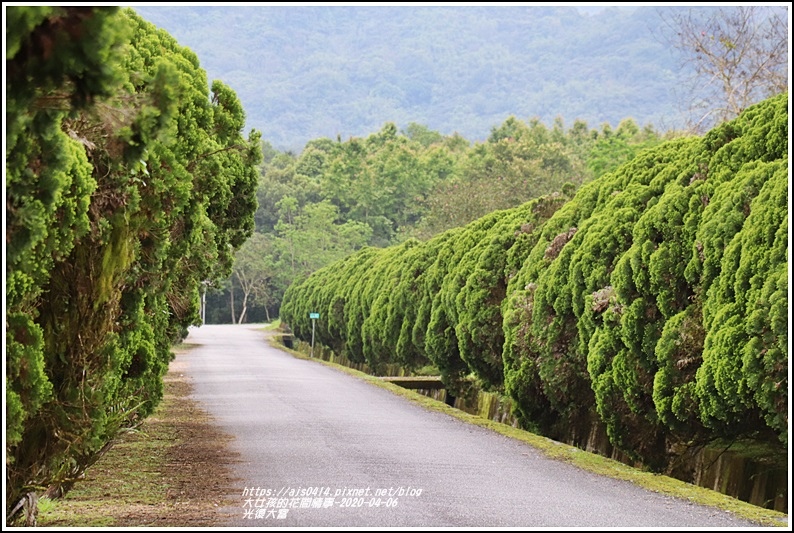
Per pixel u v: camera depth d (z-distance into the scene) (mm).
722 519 13086
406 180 138250
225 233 25750
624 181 25141
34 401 11023
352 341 56531
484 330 31500
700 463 19688
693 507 14102
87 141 12273
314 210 131625
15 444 11086
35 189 9570
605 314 21094
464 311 32719
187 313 23859
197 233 19344
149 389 19312
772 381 16141
